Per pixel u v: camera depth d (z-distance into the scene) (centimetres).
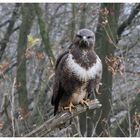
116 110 1695
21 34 1775
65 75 1072
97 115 1580
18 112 1435
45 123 975
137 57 1808
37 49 1914
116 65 1237
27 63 2003
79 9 1958
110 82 1617
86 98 1093
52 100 1112
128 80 1719
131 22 1839
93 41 1079
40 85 1875
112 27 1652
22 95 1702
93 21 1980
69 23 2025
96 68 1073
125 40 1847
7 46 2128
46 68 1748
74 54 1072
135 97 1591
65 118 1019
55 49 1991
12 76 1834
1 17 2170
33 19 1839
